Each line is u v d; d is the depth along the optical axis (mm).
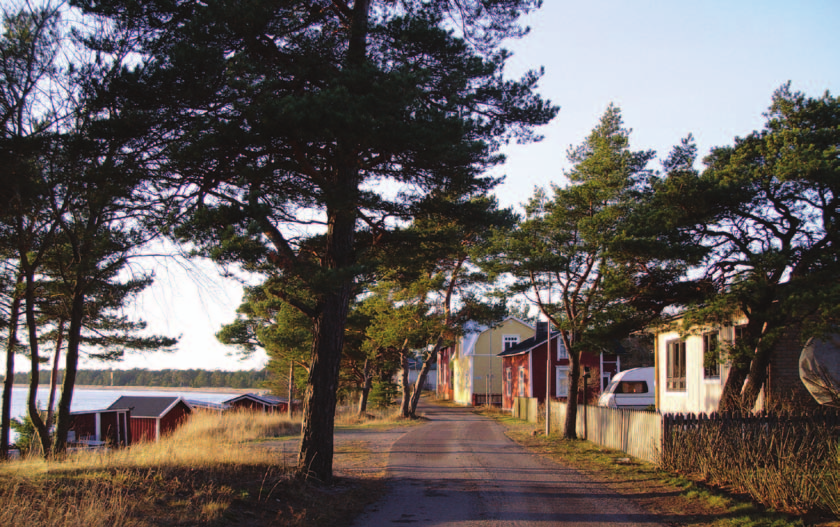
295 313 35031
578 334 21234
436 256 13648
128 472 9055
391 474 13211
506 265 20344
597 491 11062
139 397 39500
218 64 9234
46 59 10117
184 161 9977
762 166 13164
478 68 11102
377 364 47438
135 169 10195
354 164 11102
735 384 14141
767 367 14672
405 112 9977
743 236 13797
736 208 13305
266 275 10477
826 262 12055
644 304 15352
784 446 10141
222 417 31219
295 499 9453
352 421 36000
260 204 9898
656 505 9719
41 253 13586
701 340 19562
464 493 10891
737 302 12938
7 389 16219
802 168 11641
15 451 19234
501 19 12453
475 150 10516
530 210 20109
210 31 9359
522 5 12219
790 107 13438
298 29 10812
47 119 10016
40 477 8250
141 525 6762
